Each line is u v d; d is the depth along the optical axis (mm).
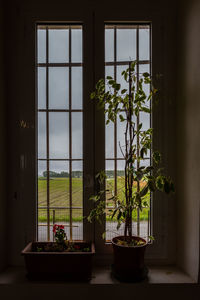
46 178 1365
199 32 1068
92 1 1320
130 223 1167
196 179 1108
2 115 1280
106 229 1337
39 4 1325
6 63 1330
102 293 1114
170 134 1329
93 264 1320
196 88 1105
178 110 1304
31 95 1342
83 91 1334
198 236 1090
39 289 1120
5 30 1324
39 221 1362
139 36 1354
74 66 1354
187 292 1118
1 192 1268
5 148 1315
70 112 1359
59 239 1213
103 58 1330
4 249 1293
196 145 1107
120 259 1117
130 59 1347
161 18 1322
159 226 1334
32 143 1343
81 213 1349
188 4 1172
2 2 1283
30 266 1133
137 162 1333
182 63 1254
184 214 1232
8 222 1335
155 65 1330
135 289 1115
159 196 1333
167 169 1331
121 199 1332
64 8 1324
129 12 1318
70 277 1138
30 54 1337
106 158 1344
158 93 1328
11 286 1121
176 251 1325
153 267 1303
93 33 1329
